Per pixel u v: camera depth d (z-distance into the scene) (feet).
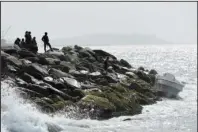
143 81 160.86
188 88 189.16
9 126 77.41
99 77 140.26
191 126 102.06
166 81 156.66
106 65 163.02
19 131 77.66
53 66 138.51
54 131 84.58
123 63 200.85
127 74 163.32
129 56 647.15
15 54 142.31
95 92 116.26
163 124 103.50
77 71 140.46
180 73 314.35
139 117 112.06
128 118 108.17
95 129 92.94
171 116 115.24
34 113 89.61
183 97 158.81
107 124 99.60
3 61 109.91
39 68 122.21
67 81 119.24
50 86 110.22
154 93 152.35
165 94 156.56
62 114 99.81
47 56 157.17
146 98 136.98
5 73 109.70
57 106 100.22
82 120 100.12
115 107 111.45
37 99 99.45
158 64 442.50
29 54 144.46
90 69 157.58
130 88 142.72
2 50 140.46
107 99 112.47
